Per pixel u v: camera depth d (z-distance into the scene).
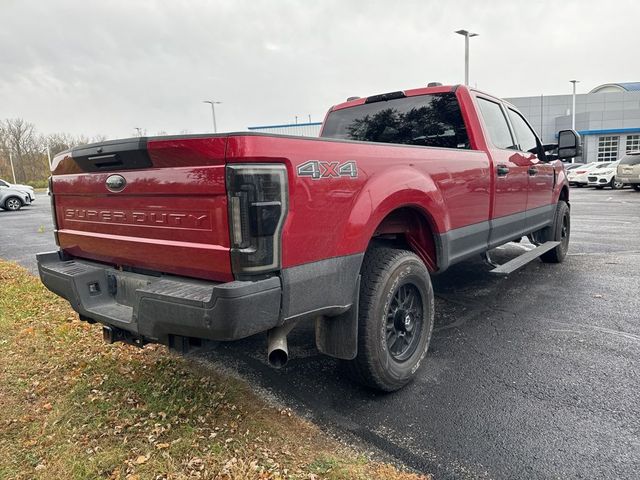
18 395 3.02
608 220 11.62
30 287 5.73
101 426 2.65
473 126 4.22
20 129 58.03
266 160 2.09
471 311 4.64
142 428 2.63
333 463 2.30
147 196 2.46
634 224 10.82
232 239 2.09
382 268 2.87
